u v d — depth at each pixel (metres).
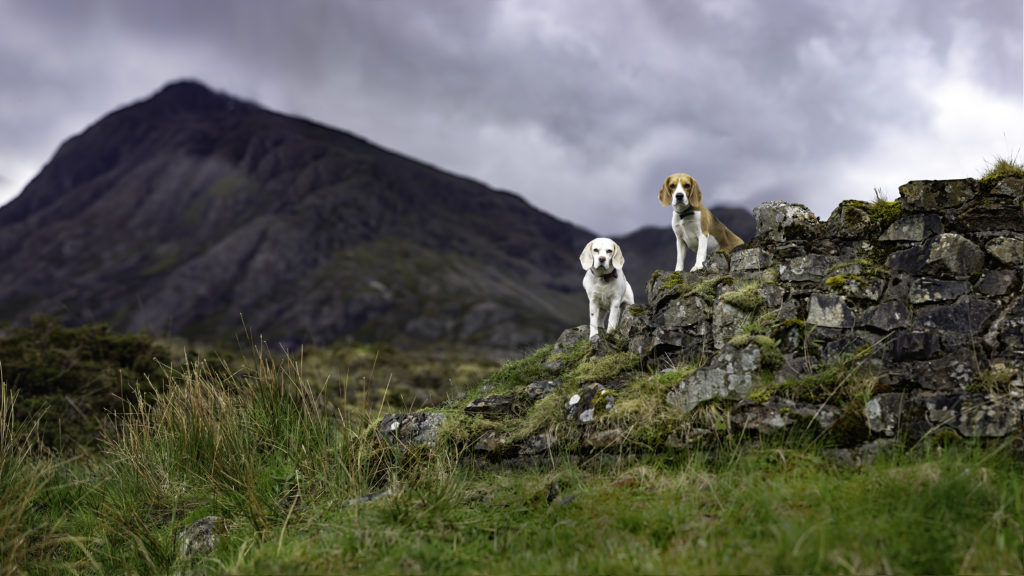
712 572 2.71
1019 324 3.90
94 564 4.12
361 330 114.69
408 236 178.50
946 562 2.64
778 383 4.10
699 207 6.43
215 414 5.33
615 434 4.22
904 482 3.19
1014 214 4.37
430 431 4.95
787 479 3.51
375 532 3.53
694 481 3.63
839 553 2.72
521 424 4.78
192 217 183.50
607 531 3.26
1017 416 3.51
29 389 8.25
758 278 5.12
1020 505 2.97
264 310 123.00
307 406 5.43
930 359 4.02
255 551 3.69
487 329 111.38
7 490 4.72
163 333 12.06
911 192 4.70
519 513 3.79
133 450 5.33
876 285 4.47
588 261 6.30
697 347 4.96
